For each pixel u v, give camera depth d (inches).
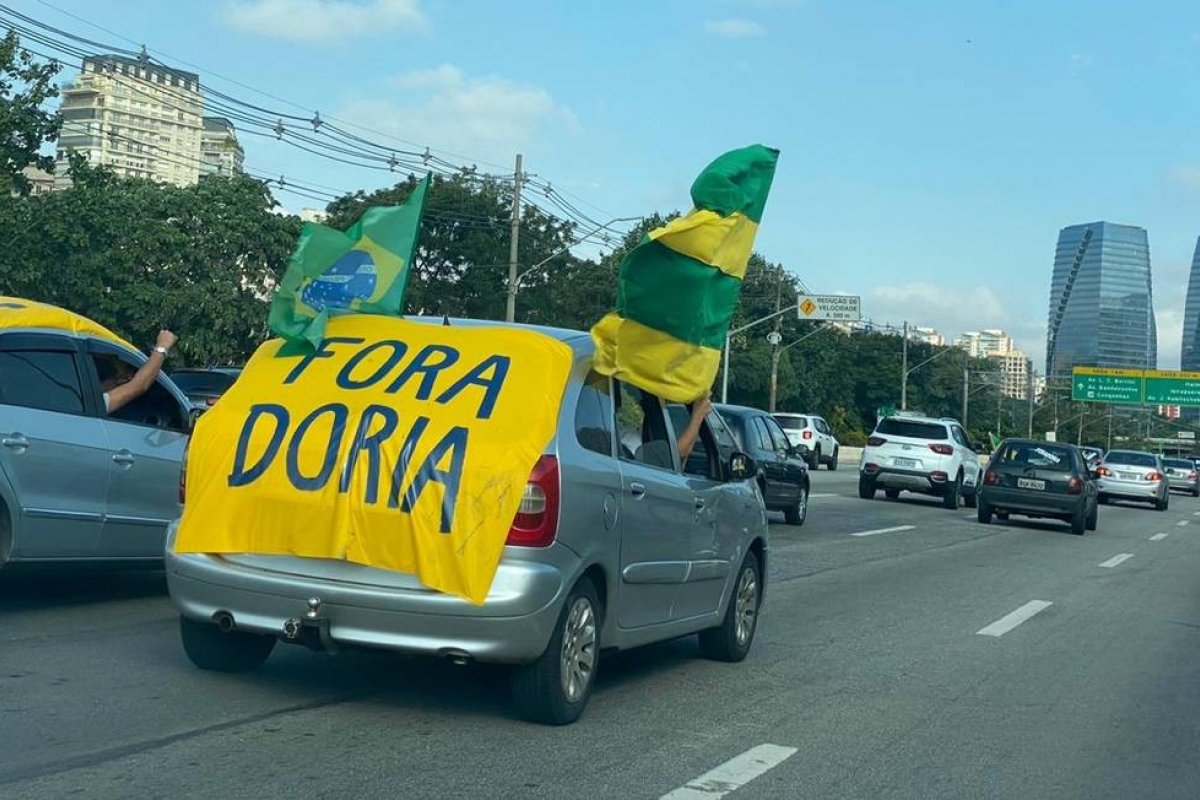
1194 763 257.3
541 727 248.4
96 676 267.4
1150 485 1343.5
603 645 259.3
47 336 327.6
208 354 1246.3
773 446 751.1
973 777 236.5
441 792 204.7
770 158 274.5
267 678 275.4
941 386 3863.2
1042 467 895.1
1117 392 2807.6
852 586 517.3
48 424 318.7
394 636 227.3
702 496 297.1
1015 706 301.3
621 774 221.5
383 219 270.4
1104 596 531.2
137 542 343.9
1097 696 319.0
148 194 1253.1
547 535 230.2
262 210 1302.9
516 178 1582.2
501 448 230.2
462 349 250.2
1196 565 699.4
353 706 256.4
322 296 262.7
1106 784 237.8
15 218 1023.0
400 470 229.1
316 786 203.8
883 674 332.2
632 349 267.6
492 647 225.9
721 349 289.1
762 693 299.4
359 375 246.8
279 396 246.2
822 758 243.0
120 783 200.1
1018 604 488.4
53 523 318.3
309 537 231.6
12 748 215.2
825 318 2458.2
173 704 249.3
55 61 1035.3
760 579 350.9
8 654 283.0
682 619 296.7
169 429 357.7
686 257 260.7
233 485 238.8
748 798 214.2
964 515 997.2
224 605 238.1
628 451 269.1
